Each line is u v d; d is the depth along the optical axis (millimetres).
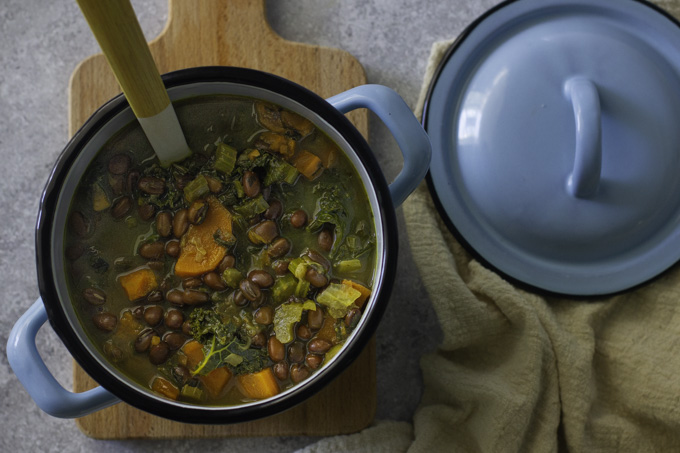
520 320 666
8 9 717
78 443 698
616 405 688
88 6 404
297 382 527
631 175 638
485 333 679
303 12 725
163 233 528
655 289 686
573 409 666
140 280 525
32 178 712
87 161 512
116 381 504
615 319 694
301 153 533
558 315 686
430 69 687
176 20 663
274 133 531
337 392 666
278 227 535
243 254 535
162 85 471
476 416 671
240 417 510
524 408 657
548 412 672
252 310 533
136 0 717
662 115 641
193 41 664
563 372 667
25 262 709
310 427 666
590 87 612
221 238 531
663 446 675
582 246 655
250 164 529
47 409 516
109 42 425
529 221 652
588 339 674
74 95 658
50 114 714
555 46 646
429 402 697
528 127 641
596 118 598
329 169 535
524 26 670
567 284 669
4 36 716
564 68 642
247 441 694
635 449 675
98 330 522
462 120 666
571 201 639
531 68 644
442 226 690
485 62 667
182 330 529
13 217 710
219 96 522
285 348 529
